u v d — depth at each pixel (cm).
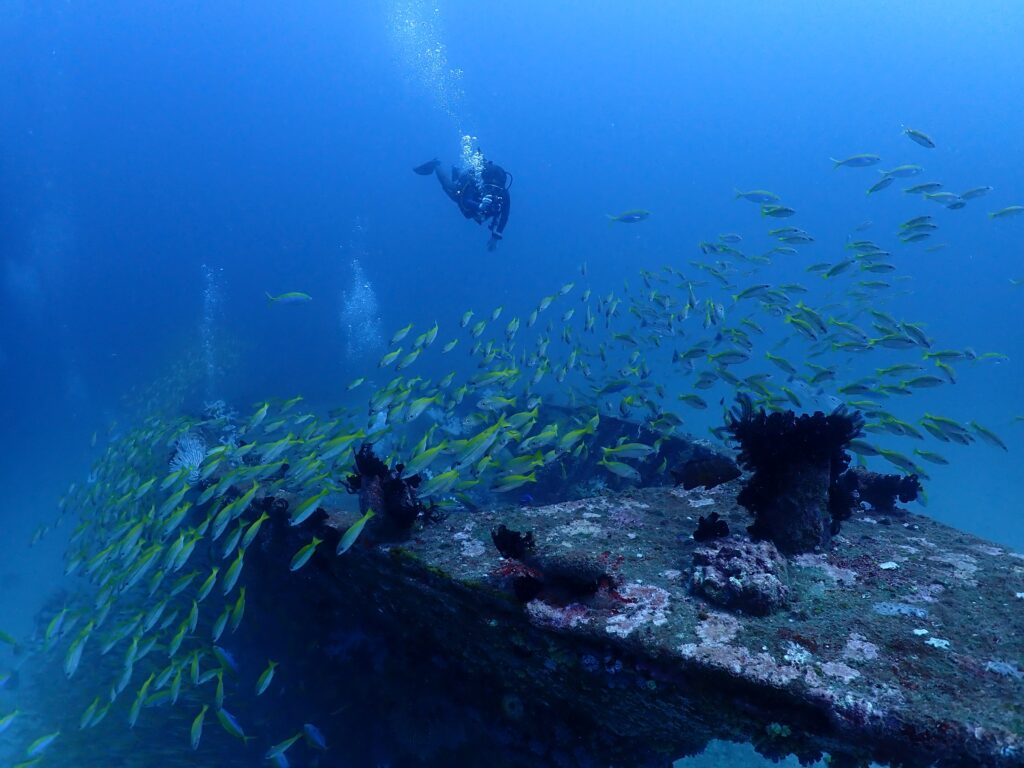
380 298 7756
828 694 246
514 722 446
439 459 936
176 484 784
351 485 488
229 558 698
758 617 306
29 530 1662
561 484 906
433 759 511
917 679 252
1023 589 324
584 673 330
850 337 775
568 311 1130
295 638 645
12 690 794
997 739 213
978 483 2181
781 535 380
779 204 973
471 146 1747
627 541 413
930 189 955
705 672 274
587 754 413
